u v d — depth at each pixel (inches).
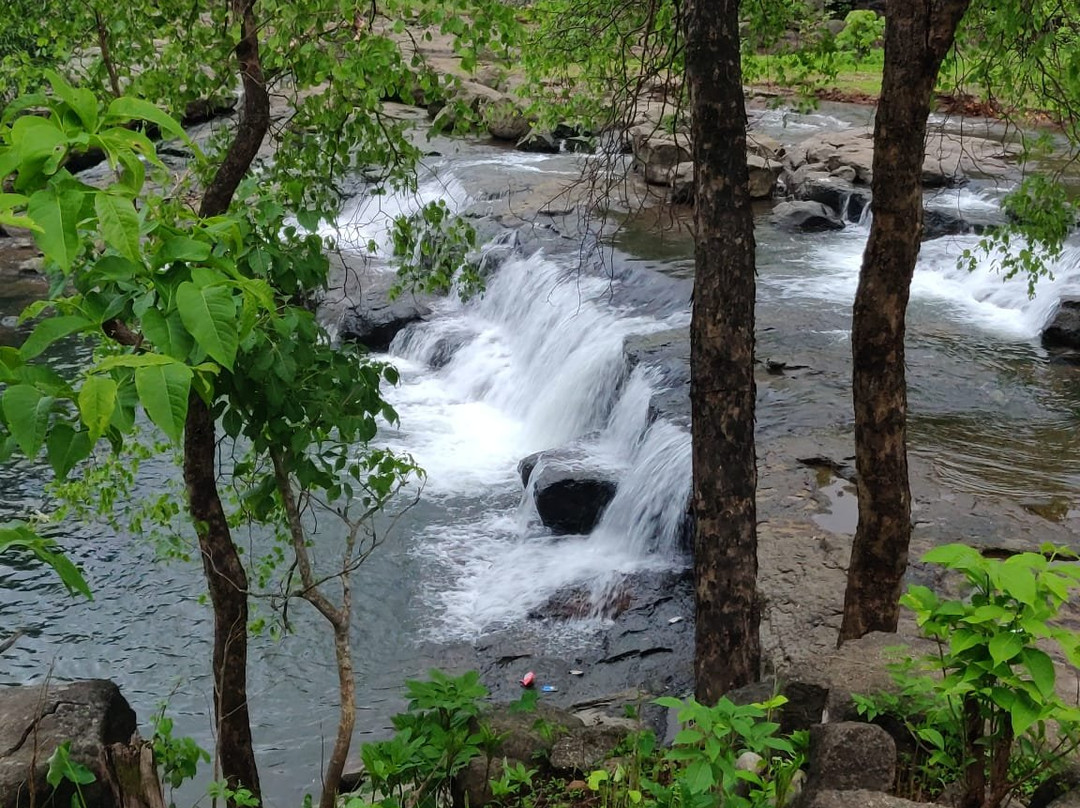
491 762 199.6
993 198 781.9
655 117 810.2
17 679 394.9
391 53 267.4
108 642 415.8
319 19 257.8
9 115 107.0
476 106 406.0
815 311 608.4
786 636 327.6
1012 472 434.6
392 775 193.0
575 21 374.9
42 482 523.5
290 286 218.2
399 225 319.3
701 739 147.6
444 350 683.4
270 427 206.7
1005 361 550.0
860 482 244.5
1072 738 148.6
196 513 239.1
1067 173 812.6
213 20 274.4
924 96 218.8
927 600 134.8
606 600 422.9
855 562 250.8
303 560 219.8
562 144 1007.0
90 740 164.7
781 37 378.0
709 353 231.9
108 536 474.6
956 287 666.2
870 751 155.7
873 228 229.9
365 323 716.7
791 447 449.7
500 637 411.5
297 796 328.8
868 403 238.1
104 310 129.0
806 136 1021.8
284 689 386.3
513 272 697.0
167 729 183.8
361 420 220.1
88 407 98.6
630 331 587.2
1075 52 310.0
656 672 384.8
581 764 200.8
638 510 461.7
